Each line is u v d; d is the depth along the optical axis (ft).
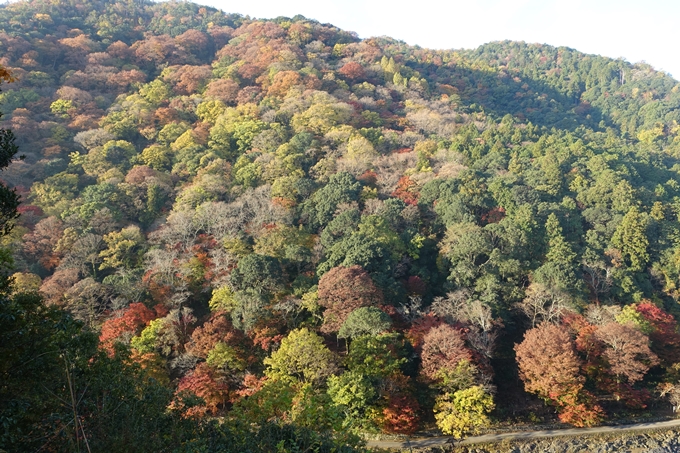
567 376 134.21
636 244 197.16
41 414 50.70
